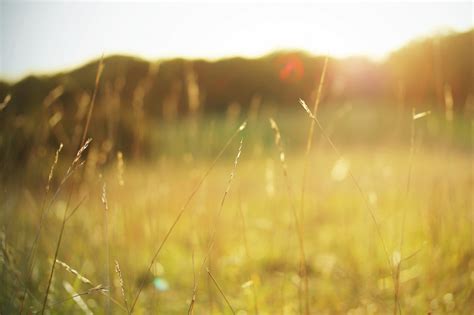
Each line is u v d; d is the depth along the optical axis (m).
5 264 1.85
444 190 2.96
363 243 3.12
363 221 3.37
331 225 3.62
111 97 2.90
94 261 2.40
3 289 1.92
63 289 2.22
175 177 3.49
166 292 2.58
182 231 3.26
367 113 8.95
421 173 3.62
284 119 8.85
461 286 2.41
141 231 2.96
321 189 4.23
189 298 2.43
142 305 2.32
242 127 1.40
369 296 2.51
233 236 3.31
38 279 2.21
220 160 7.11
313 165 4.35
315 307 2.43
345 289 2.62
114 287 2.24
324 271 2.86
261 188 4.43
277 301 2.49
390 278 2.63
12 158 2.52
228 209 3.88
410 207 3.31
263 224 3.31
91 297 2.27
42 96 3.42
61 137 2.92
